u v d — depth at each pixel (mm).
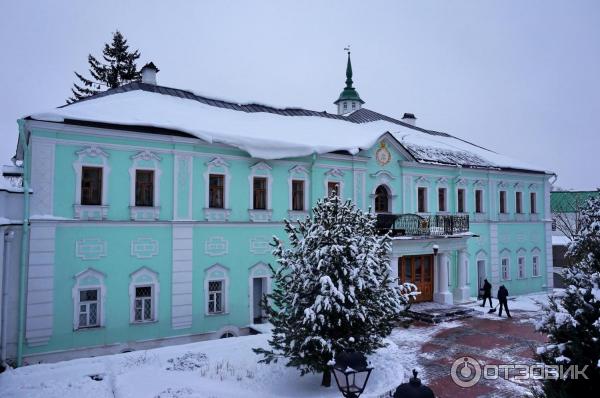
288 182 19109
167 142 16219
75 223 14430
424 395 5465
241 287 17609
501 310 20625
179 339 16109
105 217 14945
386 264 11219
